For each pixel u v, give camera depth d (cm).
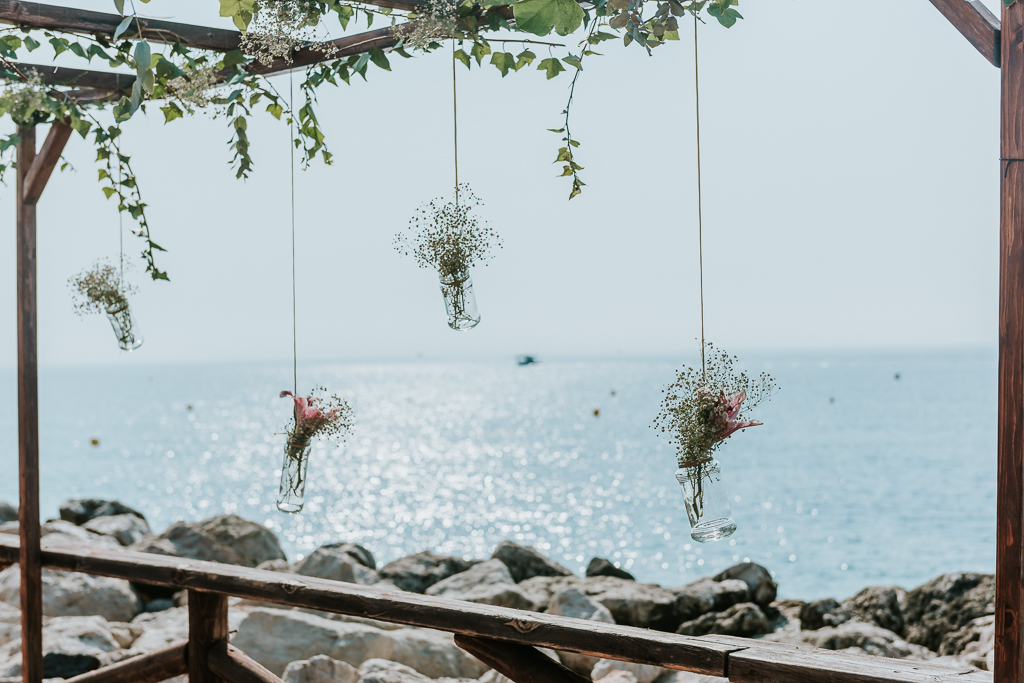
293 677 384
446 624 266
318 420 303
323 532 1342
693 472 238
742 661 219
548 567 645
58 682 350
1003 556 179
